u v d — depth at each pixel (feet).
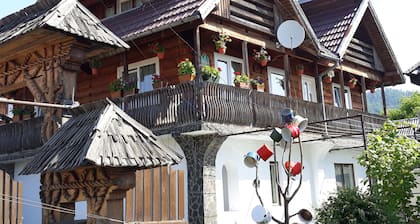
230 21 45.96
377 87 73.77
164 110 40.52
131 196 20.45
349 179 61.41
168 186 21.53
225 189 44.86
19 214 19.94
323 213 29.14
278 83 56.75
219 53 47.78
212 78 41.78
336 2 67.15
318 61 56.65
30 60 23.99
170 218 21.31
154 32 41.91
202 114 38.63
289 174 22.48
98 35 22.22
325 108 53.72
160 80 45.37
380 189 32.68
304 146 53.62
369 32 69.00
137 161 14.46
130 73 50.83
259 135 44.11
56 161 14.49
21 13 28.48
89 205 14.88
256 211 22.71
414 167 33.01
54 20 20.92
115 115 16.06
